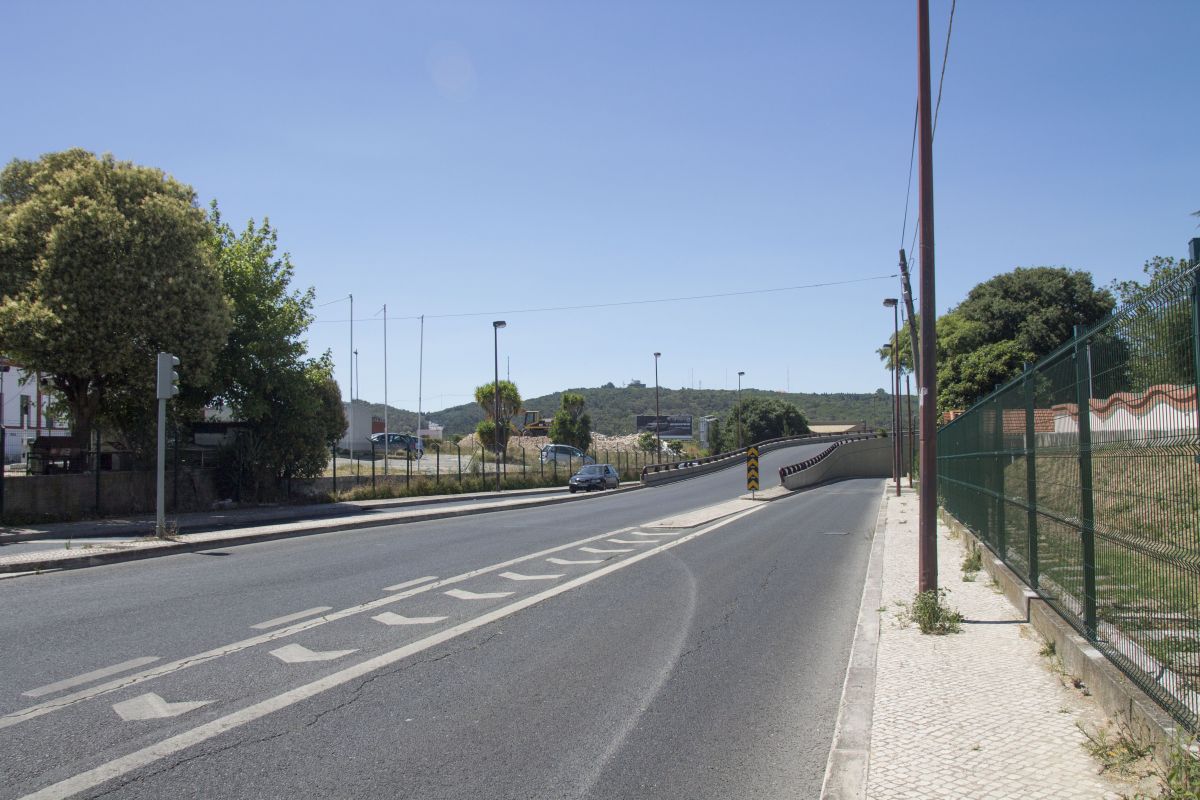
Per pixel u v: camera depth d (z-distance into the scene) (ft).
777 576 45.14
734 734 20.04
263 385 95.61
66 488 75.87
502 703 22.24
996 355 160.45
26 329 70.85
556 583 41.83
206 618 32.37
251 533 59.98
